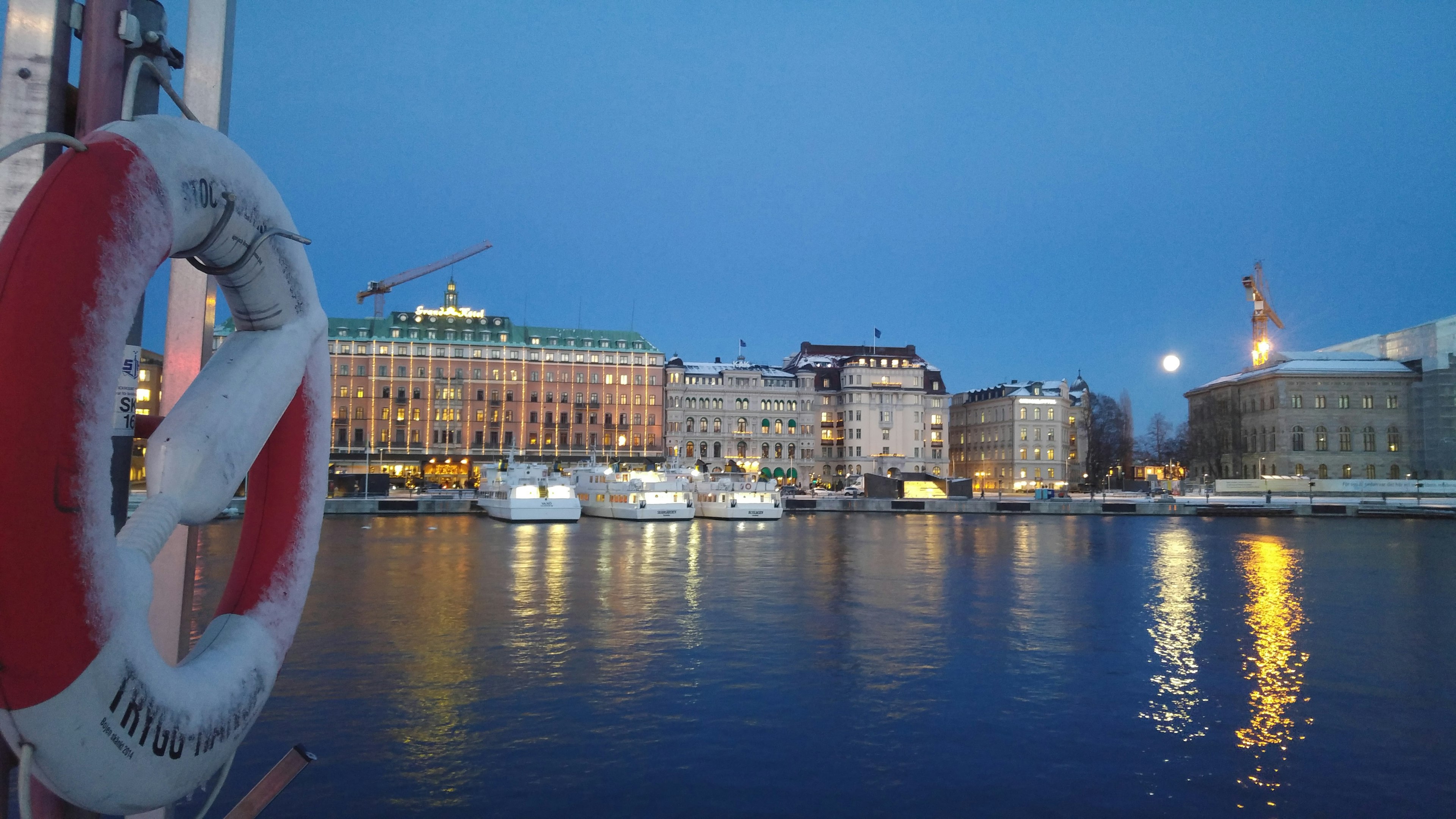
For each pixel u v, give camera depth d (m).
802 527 57.69
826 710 14.18
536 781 11.27
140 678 3.07
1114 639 19.66
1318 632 20.53
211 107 4.54
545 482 66.25
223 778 3.77
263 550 4.12
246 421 3.57
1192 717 13.98
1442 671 16.88
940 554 38.66
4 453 2.61
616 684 15.59
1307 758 12.23
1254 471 118.31
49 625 2.71
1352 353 121.19
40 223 2.79
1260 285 137.75
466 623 21.00
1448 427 102.00
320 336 4.31
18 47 3.67
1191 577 30.69
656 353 119.38
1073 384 150.12
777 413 127.62
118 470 4.02
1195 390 137.88
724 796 10.86
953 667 16.94
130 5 3.94
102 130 3.14
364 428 109.81
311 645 18.58
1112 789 11.14
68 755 2.89
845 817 10.34
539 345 116.94
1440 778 11.49
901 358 133.75
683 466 83.81
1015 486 134.62
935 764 11.93
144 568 3.15
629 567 32.94
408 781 11.19
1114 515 75.25
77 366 2.78
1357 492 90.75
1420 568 33.94
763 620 21.66
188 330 4.70
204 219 3.49
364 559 35.62
